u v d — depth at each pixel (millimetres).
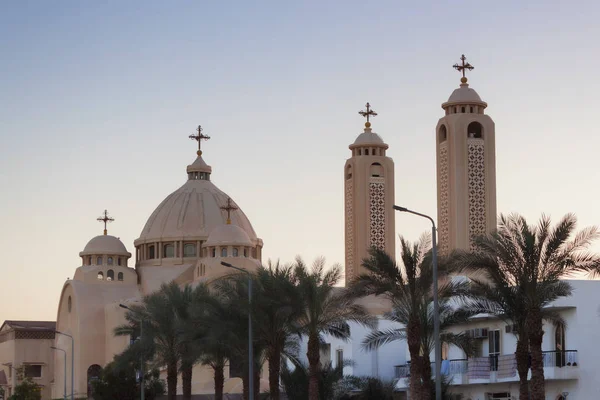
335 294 79688
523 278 64312
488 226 139000
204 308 93688
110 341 173750
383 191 162500
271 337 83688
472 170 140000
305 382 96188
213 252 174750
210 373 152125
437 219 142500
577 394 77250
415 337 71250
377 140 165125
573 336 77875
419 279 70750
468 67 145750
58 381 183875
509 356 81938
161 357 112812
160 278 184750
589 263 63469
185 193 197750
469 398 89312
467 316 73312
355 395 95438
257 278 84500
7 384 198250
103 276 184125
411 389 71125
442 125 142625
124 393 127562
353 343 105688
